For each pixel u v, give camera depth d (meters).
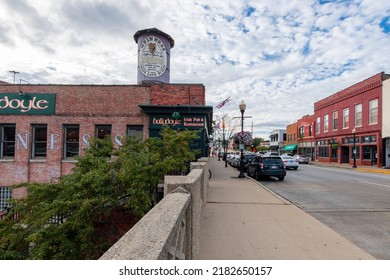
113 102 13.49
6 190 13.10
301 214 6.87
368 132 27.58
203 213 6.95
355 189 12.04
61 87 13.47
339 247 4.57
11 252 4.96
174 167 7.61
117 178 6.05
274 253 4.28
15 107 13.28
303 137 47.28
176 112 13.04
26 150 13.17
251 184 12.77
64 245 4.91
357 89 29.75
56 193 5.66
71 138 13.55
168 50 15.62
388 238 5.27
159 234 1.81
